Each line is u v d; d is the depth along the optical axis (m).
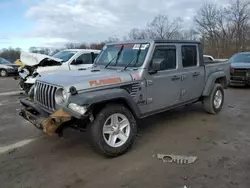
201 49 5.70
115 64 4.72
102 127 3.60
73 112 3.32
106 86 3.76
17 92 10.47
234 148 4.08
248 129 5.04
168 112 6.41
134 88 4.12
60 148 4.20
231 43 38.28
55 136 4.75
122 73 4.09
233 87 11.01
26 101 4.39
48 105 3.86
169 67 4.79
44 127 3.42
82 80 3.61
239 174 3.23
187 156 3.79
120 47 4.86
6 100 8.59
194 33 40.34
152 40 4.46
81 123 3.67
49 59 8.58
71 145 4.31
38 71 8.16
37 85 4.29
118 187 3.00
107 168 3.47
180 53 5.02
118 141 3.86
